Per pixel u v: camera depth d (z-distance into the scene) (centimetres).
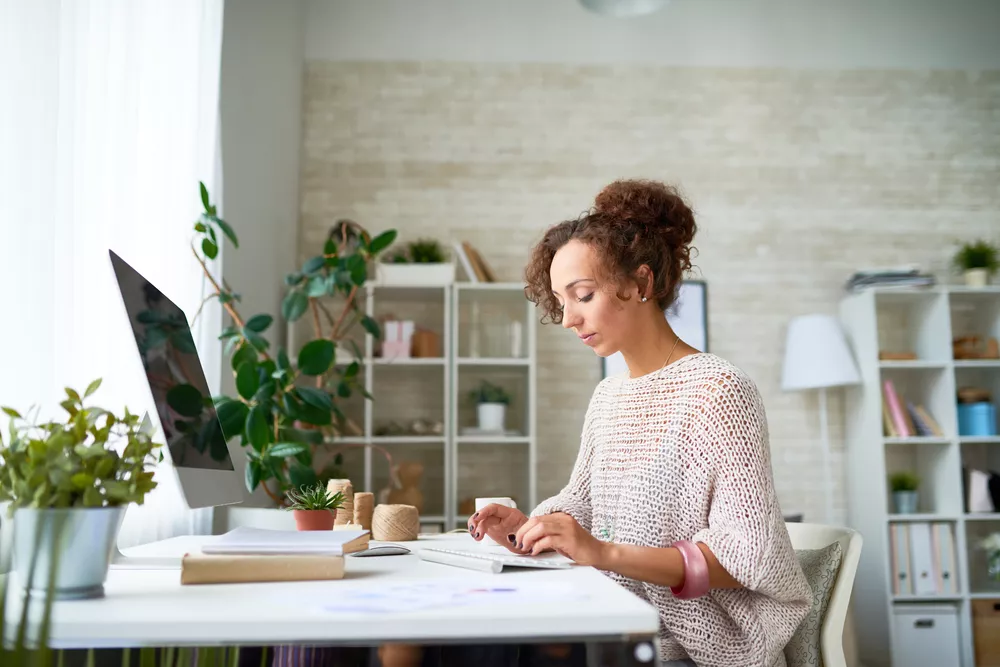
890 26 493
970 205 483
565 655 84
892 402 430
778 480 459
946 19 489
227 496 147
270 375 315
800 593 134
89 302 207
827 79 488
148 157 247
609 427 163
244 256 364
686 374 152
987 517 420
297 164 452
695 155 479
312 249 461
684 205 166
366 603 90
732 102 483
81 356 200
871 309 434
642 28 486
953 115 489
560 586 102
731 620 142
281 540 119
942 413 432
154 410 118
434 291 432
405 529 192
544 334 462
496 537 154
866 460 436
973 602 413
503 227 469
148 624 82
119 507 102
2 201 165
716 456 141
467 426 454
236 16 355
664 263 158
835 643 154
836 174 481
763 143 481
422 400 454
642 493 150
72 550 97
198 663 99
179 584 110
